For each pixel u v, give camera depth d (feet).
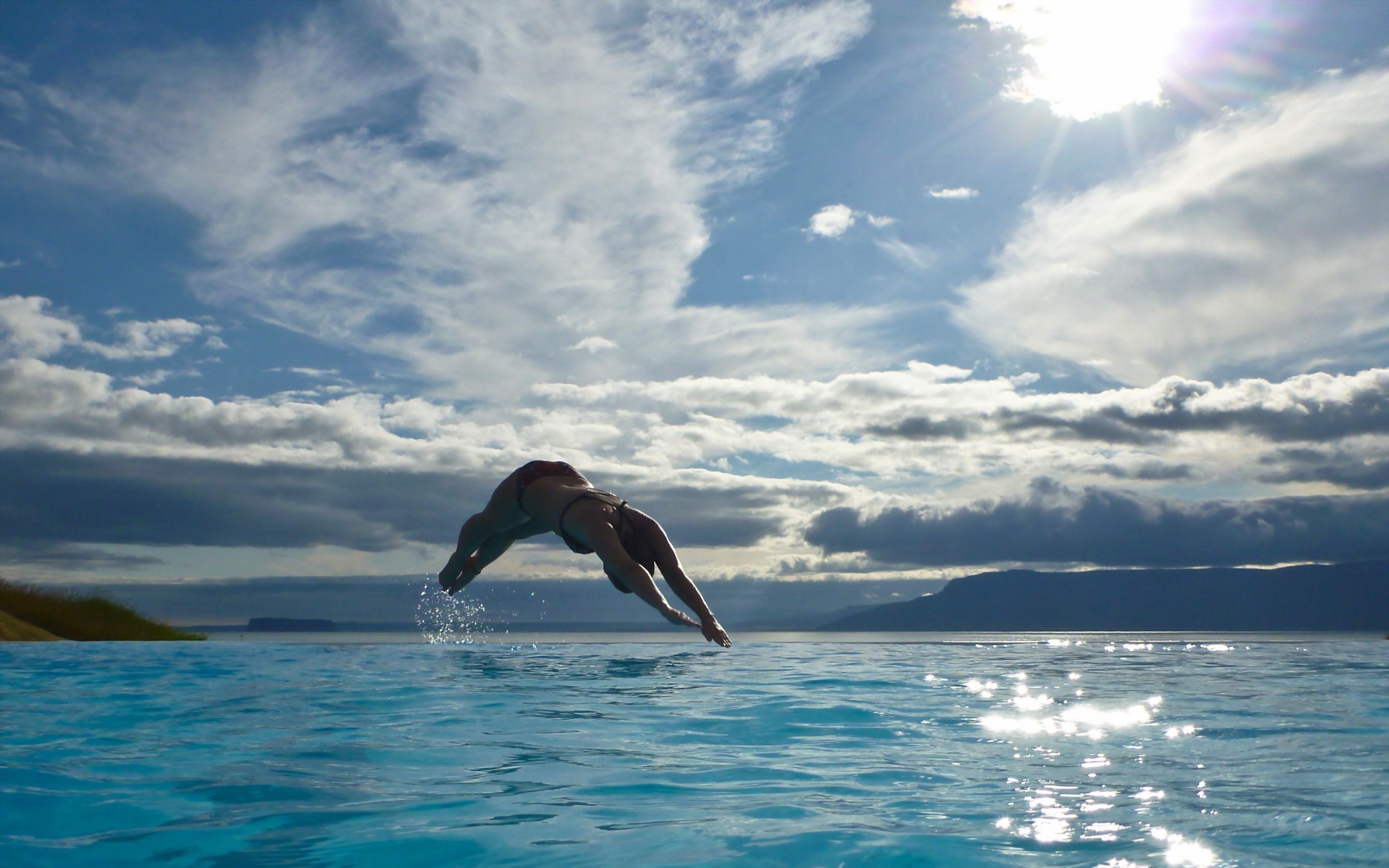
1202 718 14.08
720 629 20.16
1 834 7.75
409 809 8.48
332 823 8.00
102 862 7.00
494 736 12.58
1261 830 7.36
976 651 28.94
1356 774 9.78
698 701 15.98
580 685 18.30
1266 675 20.89
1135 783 9.40
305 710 15.07
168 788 9.39
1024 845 7.02
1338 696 16.80
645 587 19.31
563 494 21.43
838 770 10.26
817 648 29.91
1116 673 21.26
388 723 13.65
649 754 11.21
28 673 21.58
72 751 11.53
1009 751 11.36
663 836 7.42
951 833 7.40
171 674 21.07
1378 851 6.73
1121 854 6.75
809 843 7.12
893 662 24.00
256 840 7.54
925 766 10.39
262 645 29.89
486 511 23.49
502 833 7.63
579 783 9.61
